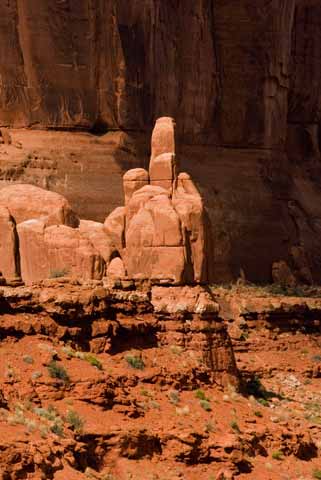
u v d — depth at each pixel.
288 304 54.97
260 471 30.81
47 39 59.59
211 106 68.00
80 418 28.27
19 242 38.53
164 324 36.72
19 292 31.08
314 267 68.25
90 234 39.97
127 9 62.41
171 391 32.03
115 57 61.72
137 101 62.62
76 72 60.41
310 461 32.94
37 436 26.22
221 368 37.28
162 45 64.62
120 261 38.66
